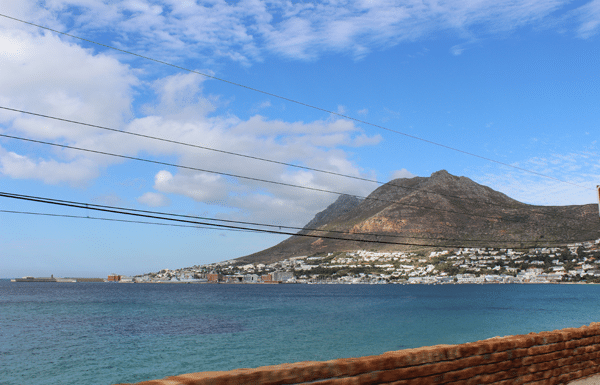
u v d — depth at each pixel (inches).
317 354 1638.8
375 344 1878.7
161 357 1576.0
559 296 6501.0
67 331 2413.9
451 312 3794.3
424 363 272.5
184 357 1577.3
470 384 296.5
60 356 1600.6
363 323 2837.1
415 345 1843.0
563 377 369.4
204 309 4330.7
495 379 312.7
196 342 1957.4
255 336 2162.9
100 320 3117.6
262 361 1496.1
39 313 3730.3
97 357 1581.0
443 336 2145.7
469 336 2135.8
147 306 4763.8
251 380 203.8
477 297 6550.2
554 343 366.0
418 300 5954.7
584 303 4950.8
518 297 6314.0
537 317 3228.3
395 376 255.6
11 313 3710.6
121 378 1251.8
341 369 234.5
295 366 221.1
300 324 2792.8
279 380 213.0
